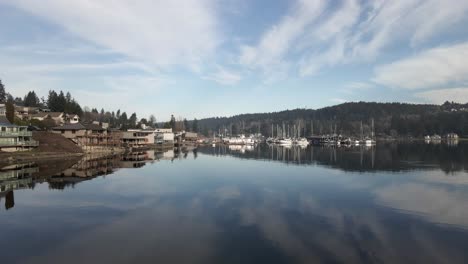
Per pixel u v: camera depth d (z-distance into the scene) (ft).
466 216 109.09
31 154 309.63
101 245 82.53
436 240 86.48
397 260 74.02
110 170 237.25
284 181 183.42
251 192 150.71
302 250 79.46
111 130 501.56
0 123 316.19
